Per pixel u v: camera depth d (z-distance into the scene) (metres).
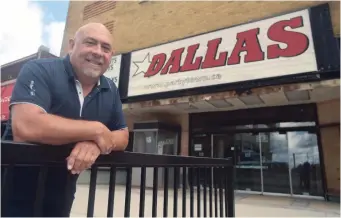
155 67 8.52
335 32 6.82
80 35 1.71
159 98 8.20
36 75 1.44
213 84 7.25
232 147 8.88
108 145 1.21
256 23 7.05
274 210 5.44
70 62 1.70
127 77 9.07
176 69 8.05
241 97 7.21
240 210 5.40
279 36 6.58
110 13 12.03
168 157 1.63
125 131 1.64
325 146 7.33
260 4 8.21
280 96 7.16
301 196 7.57
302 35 6.27
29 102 1.30
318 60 5.92
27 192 1.36
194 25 9.44
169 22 10.10
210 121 9.28
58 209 1.34
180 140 9.63
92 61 1.67
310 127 7.64
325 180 7.16
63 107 1.59
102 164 1.19
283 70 6.29
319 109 7.58
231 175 2.63
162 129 9.13
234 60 7.09
